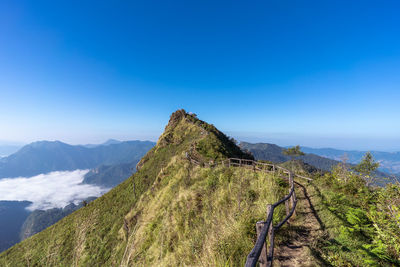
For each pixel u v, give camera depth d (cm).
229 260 483
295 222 651
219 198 1020
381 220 505
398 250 417
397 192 533
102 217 3881
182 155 3095
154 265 810
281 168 1214
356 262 429
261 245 302
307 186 1057
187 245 729
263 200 779
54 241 446
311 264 438
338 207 698
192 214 1050
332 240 515
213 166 1962
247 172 1352
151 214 1659
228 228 606
